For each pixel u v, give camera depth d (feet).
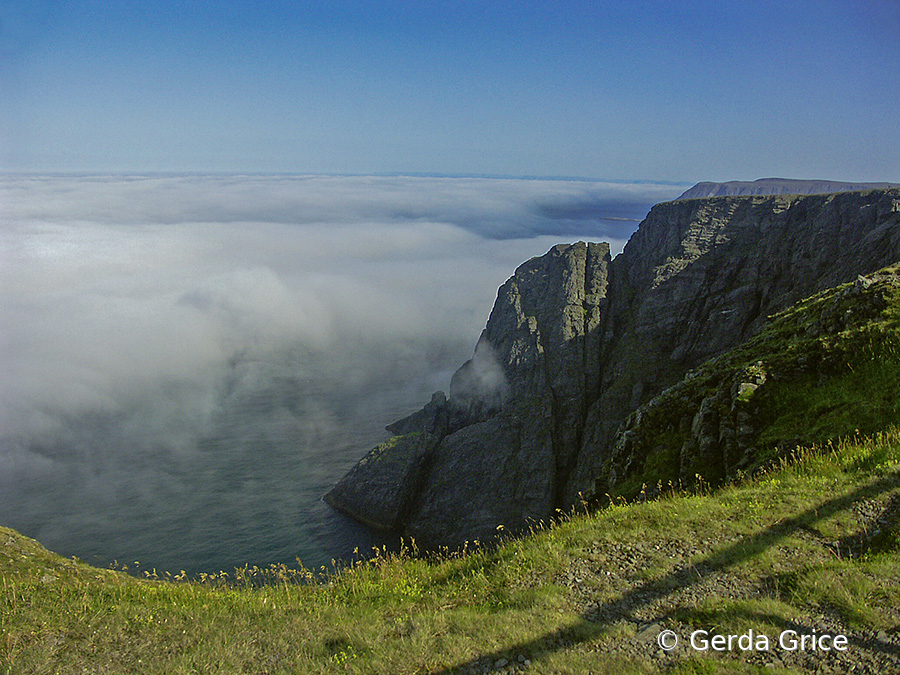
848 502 42.50
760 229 403.95
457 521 361.10
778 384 75.36
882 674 25.49
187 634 35.32
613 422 383.24
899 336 66.13
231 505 457.27
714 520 43.83
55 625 35.47
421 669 29.66
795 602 31.76
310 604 40.70
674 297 412.16
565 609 34.45
